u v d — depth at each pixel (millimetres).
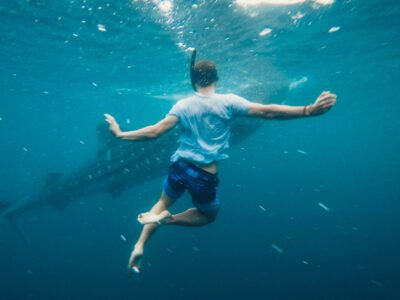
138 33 14344
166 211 3020
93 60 19203
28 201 18062
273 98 17547
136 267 2979
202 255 28266
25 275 26562
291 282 22156
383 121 67125
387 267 24078
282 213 47469
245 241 31953
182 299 20406
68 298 21516
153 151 14945
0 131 86688
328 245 29453
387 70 24531
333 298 19922
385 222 37406
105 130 15609
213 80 3055
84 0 11445
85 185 16531
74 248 34844
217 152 2922
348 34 15453
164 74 21906
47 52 18000
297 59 18984
